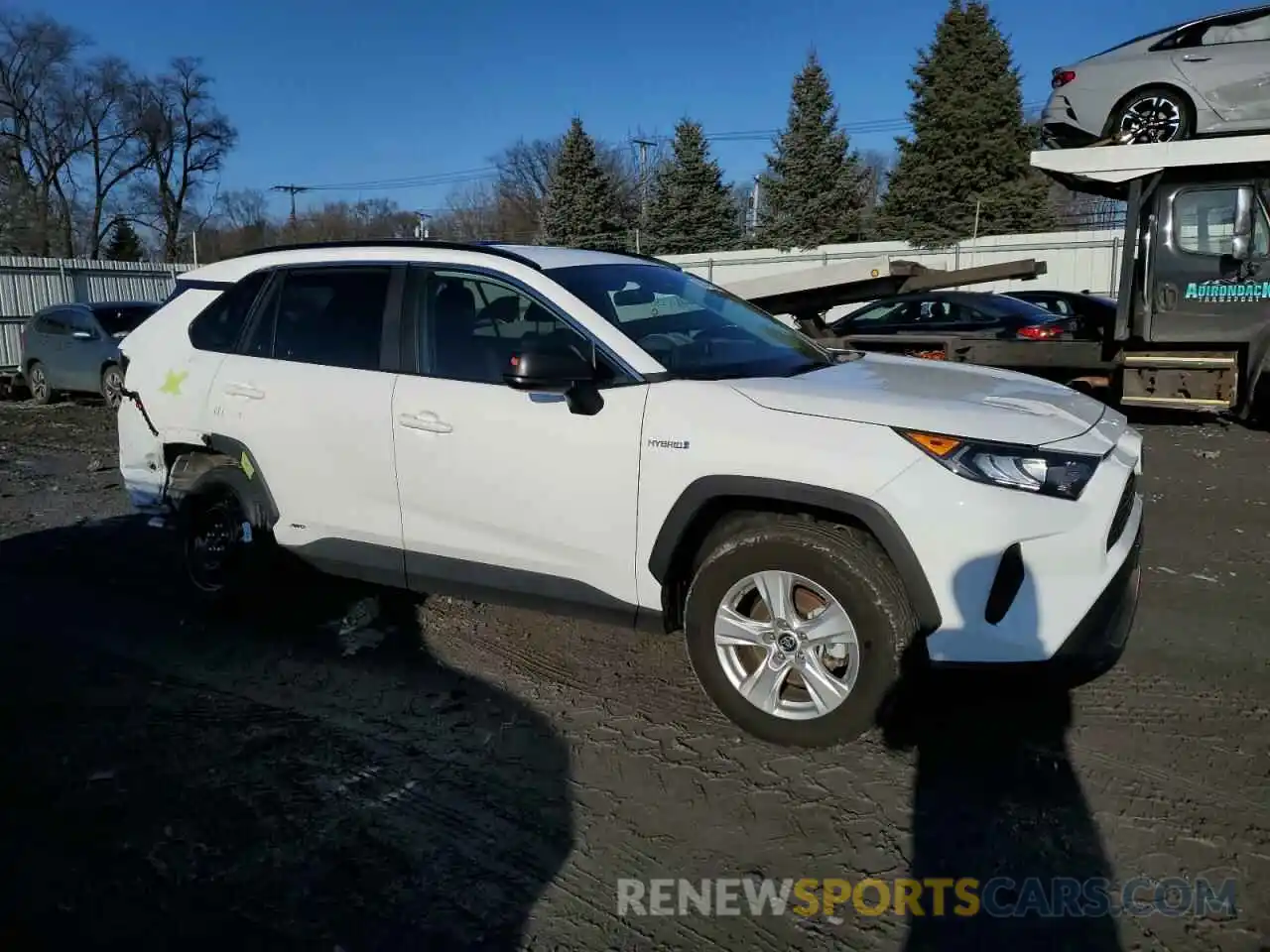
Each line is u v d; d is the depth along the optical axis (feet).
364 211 235.20
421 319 14.01
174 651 15.48
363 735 12.48
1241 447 29.50
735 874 9.44
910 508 10.34
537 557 12.82
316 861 9.82
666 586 12.00
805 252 96.73
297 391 14.82
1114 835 9.77
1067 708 12.42
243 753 12.09
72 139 167.94
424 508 13.66
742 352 13.38
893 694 10.77
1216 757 11.18
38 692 13.99
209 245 199.00
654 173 174.19
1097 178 31.37
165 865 9.80
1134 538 11.57
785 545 11.06
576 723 12.60
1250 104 30.04
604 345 12.41
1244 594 16.55
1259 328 30.17
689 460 11.41
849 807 10.43
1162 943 8.29
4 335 71.00
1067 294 43.91
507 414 12.79
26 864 9.87
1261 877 9.08
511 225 222.69
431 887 9.38
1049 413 11.28
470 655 14.89
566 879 9.45
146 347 17.07
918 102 117.19
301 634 15.97
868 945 8.41
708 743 11.93
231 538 16.20
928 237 114.01
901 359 14.96
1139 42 32.04
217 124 180.86
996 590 10.32
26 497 27.20
